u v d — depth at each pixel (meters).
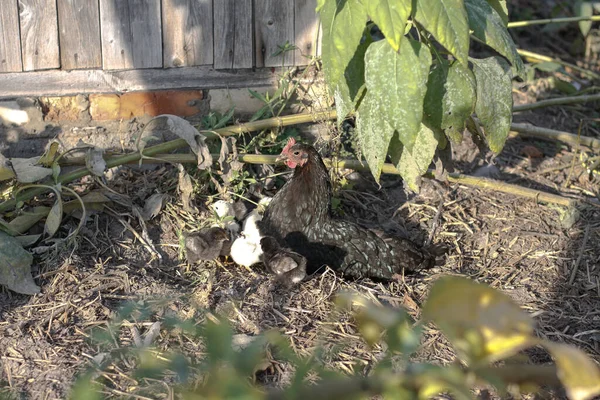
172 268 4.44
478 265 4.74
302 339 3.78
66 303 3.91
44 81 4.86
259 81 5.19
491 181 5.25
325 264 4.54
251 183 5.05
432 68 3.96
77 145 4.58
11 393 3.31
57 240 4.30
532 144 6.17
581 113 6.62
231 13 4.98
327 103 5.14
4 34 4.71
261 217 4.80
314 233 4.56
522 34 7.80
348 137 5.34
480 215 5.21
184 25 4.95
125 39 4.89
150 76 5.01
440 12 3.53
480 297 1.49
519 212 5.22
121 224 4.66
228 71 5.12
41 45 4.78
